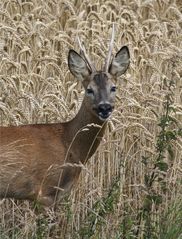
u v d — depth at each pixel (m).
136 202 15.95
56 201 14.70
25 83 16.59
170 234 13.95
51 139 14.64
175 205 14.58
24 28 18.11
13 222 14.83
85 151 14.88
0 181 14.31
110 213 14.52
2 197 14.52
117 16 20.11
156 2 22.23
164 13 21.69
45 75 17.64
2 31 18.56
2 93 16.58
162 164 14.25
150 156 16.59
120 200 15.20
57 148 14.62
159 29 19.94
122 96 17.03
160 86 17.70
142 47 18.73
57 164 14.58
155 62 18.53
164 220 14.30
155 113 16.56
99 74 14.76
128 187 16.23
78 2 21.69
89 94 14.64
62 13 20.66
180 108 17.67
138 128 16.70
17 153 14.33
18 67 17.11
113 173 16.34
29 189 14.52
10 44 18.30
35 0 20.80
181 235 14.09
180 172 16.38
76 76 14.92
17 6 20.28
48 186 14.59
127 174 16.31
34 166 14.45
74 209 15.20
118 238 13.70
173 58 17.28
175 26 20.62
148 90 18.03
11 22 18.56
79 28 19.22
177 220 14.29
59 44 19.11
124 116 16.31
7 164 14.27
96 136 14.84
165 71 18.67
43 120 16.23
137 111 17.17
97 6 20.50
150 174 14.87
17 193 14.51
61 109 16.59
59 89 17.03
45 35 19.05
